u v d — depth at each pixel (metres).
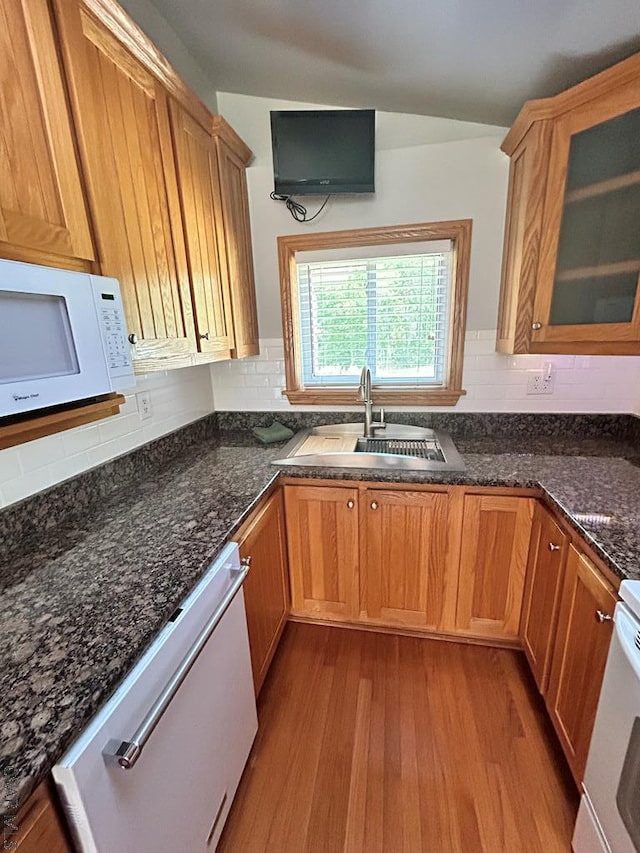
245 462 1.85
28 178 0.85
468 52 1.35
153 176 1.28
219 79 1.88
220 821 1.11
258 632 1.51
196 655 0.93
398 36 1.31
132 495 1.52
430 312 2.11
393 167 1.90
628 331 1.47
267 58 1.62
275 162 1.85
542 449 1.88
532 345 1.67
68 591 0.96
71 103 0.96
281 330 2.22
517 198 1.70
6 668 0.74
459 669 1.71
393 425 2.19
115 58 1.10
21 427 0.83
